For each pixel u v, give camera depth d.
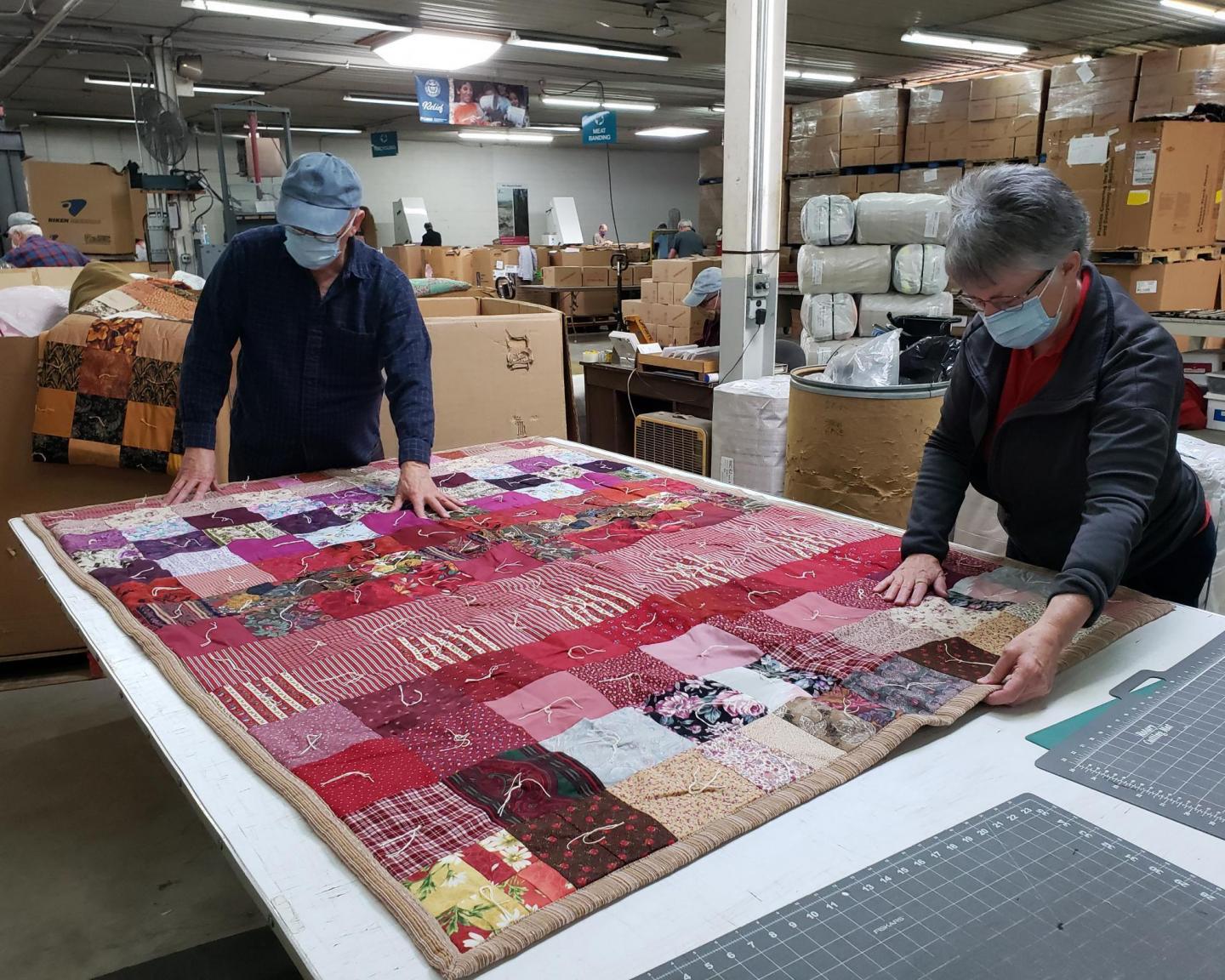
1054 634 1.08
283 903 0.74
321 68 10.38
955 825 0.84
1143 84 5.69
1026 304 1.18
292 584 1.47
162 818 2.19
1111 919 0.72
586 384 4.96
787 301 7.38
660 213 19.33
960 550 1.55
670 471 2.14
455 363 2.98
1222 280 5.40
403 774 0.92
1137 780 0.90
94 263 3.32
